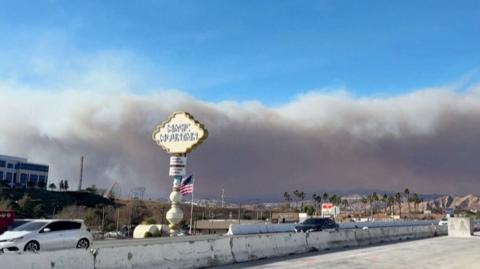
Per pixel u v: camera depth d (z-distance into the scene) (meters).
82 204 108.31
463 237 41.84
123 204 114.19
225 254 19.12
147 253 15.62
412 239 38.53
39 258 12.21
